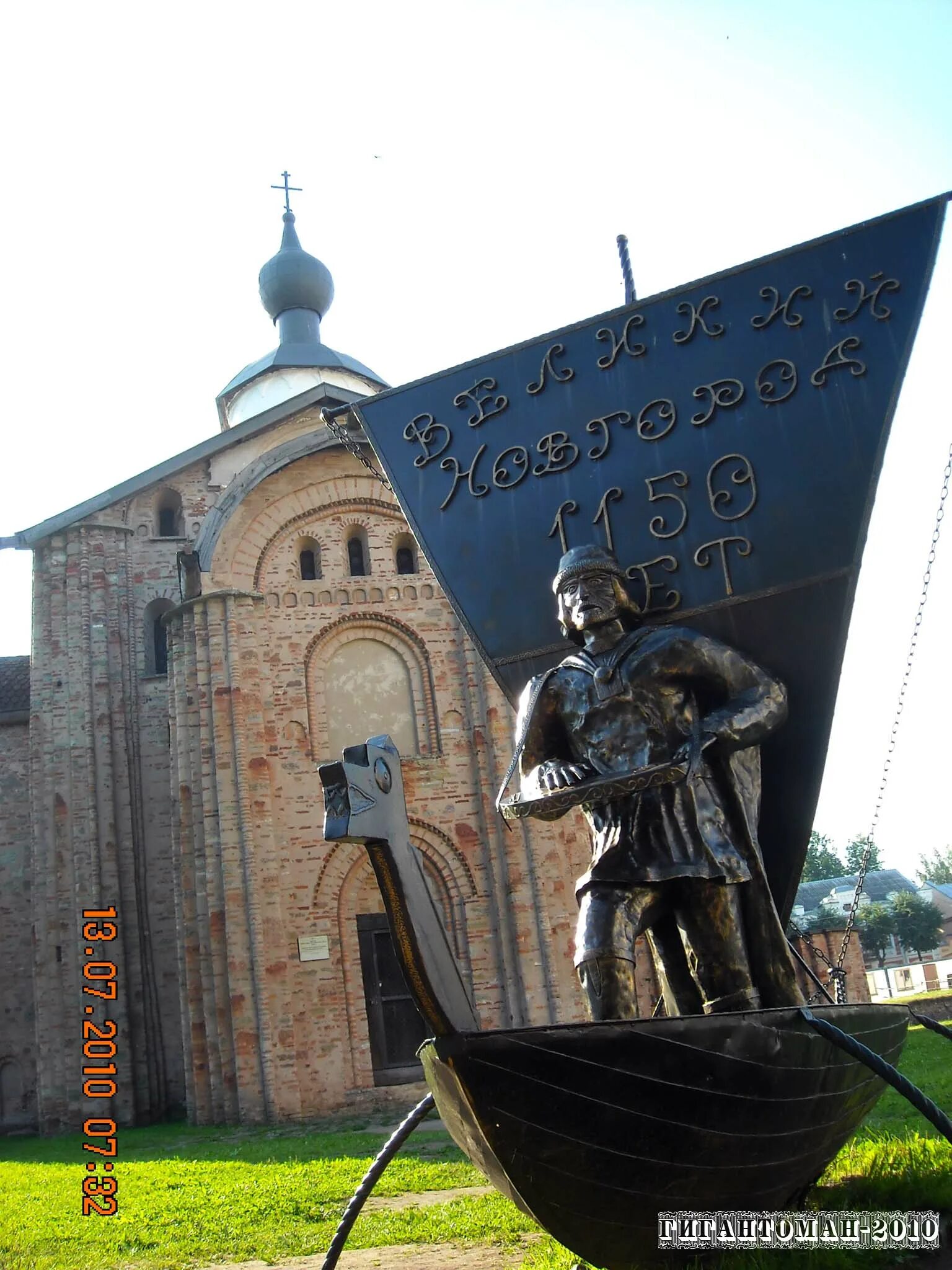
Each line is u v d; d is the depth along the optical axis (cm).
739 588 743
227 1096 2244
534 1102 519
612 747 665
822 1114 615
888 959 8362
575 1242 580
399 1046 2361
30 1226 1122
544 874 2445
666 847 640
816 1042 586
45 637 2912
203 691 2477
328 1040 2298
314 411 3206
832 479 739
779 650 727
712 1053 534
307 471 2672
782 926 659
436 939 544
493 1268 739
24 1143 2423
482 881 2466
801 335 771
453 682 2600
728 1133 552
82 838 2742
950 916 9225
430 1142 1636
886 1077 569
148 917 2797
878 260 763
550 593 804
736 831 654
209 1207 1159
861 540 721
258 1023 2270
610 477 803
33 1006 2966
